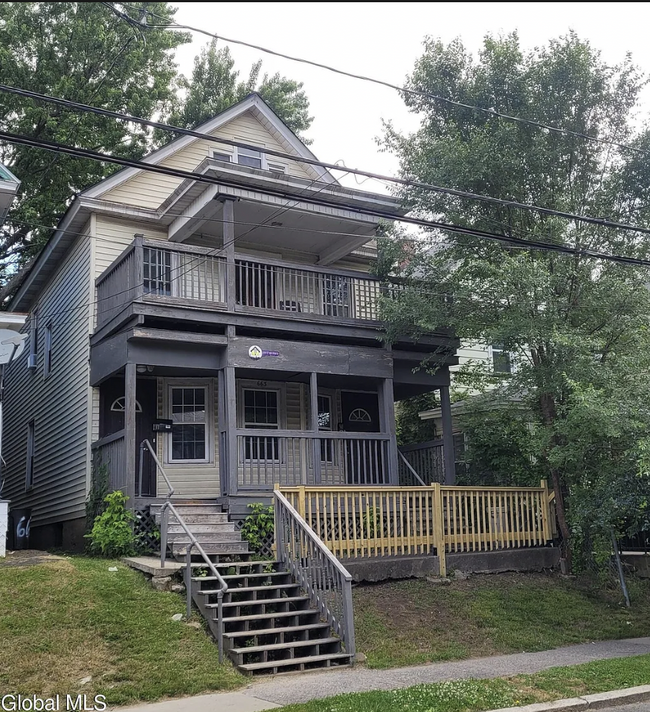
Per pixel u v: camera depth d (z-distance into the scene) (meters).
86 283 16.02
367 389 18.08
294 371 14.16
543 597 12.44
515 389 14.74
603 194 14.23
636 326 13.50
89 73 23.23
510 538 13.84
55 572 9.95
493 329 13.48
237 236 16.67
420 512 12.81
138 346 13.05
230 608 9.42
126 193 16.70
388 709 7.00
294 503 11.64
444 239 15.25
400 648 9.84
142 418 15.45
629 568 14.62
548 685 8.11
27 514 20.16
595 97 14.16
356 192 15.02
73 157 22.17
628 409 11.50
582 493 12.65
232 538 11.94
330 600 9.80
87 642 8.38
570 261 13.95
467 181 13.95
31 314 21.31
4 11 22.56
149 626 8.95
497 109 14.52
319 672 8.88
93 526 13.23
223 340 13.54
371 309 15.62
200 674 8.18
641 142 13.91
